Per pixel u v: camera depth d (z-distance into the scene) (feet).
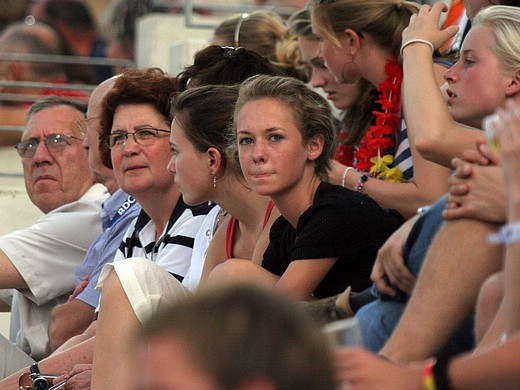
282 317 18.76
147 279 43.68
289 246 43.14
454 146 40.16
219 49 53.88
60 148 68.08
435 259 31.19
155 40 99.50
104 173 62.59
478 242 30.89
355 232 40.57
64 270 63.31
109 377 42.93
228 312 18.70
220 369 18.30
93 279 57.88
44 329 63.52
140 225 55.57
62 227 63.21
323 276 40.73
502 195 30.81
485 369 25.12
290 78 43.01
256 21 69.21
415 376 25.80
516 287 26.61
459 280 30.81
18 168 98.32
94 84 104.22
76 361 51.26
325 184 42.37
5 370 56.13
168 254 52.11
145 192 53.47
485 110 42.34
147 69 55.98
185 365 18.37
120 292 43.29
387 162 53.83
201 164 46.70
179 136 47.21
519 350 24.86
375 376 25.71
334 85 60.90
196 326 18.53
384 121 54.90
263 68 53.57
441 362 25.75
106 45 113.91
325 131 42.68
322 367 18.70
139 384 18.97
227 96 46.98
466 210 31.12
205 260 48.24
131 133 53.21
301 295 40.19
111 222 61.31
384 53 55.77
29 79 101.86
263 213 46.24
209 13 99.30
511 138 26.99
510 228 26.78
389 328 33.86
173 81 54.08
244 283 19.49
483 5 51.34
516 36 41.98
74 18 113.29
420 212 34.40
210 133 46.37
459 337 33.12
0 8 114.73
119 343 43.04
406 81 42.75
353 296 36.65
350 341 26.68
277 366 18.39
